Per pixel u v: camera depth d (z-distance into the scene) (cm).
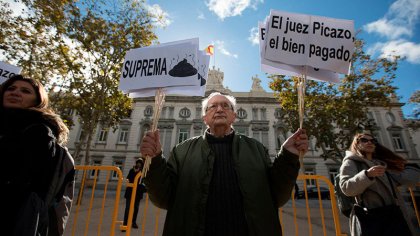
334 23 216
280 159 179
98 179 2464
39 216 150
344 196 270
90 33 1130
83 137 1309
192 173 188
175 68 211
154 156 172
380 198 245
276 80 1431
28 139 160
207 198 178
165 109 2878
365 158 279
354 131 1362
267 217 169
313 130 1411
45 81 1216
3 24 1042
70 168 192
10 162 150
